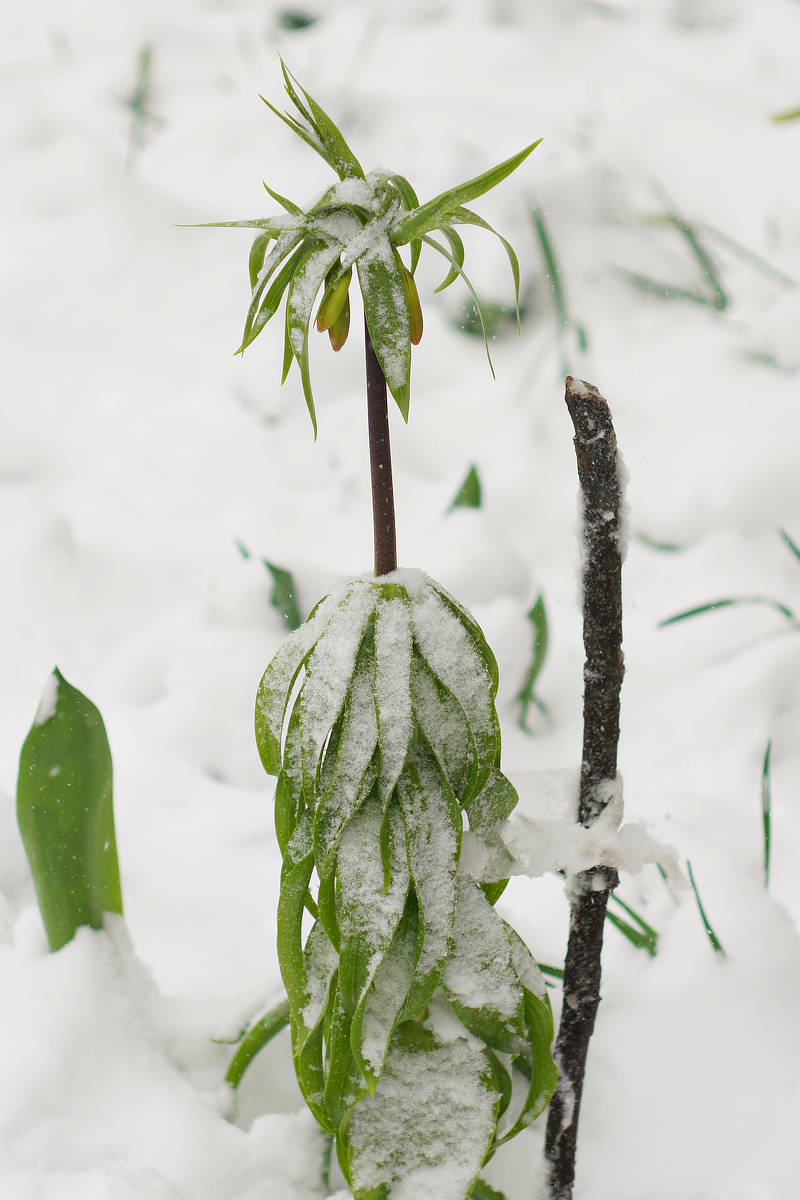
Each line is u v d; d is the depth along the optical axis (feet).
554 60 16.98
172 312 13.33
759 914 7.33
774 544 11.05
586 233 13.75
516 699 9.33
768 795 7.54
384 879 6.16
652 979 7.21
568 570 10.79
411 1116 6.33
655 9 18.34
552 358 12.78
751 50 17.31
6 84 16.44
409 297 6.02
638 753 9.05
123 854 8.09
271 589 10.05
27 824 6.79
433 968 6.19
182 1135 6.71
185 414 12.35
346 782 6.16
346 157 6.03
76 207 13.94
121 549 10.84
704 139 15.05
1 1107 6.66
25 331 12.97
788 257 13.75
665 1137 6.85
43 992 6.84
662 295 13.35
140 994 7.00
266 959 7.40
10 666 9.77
